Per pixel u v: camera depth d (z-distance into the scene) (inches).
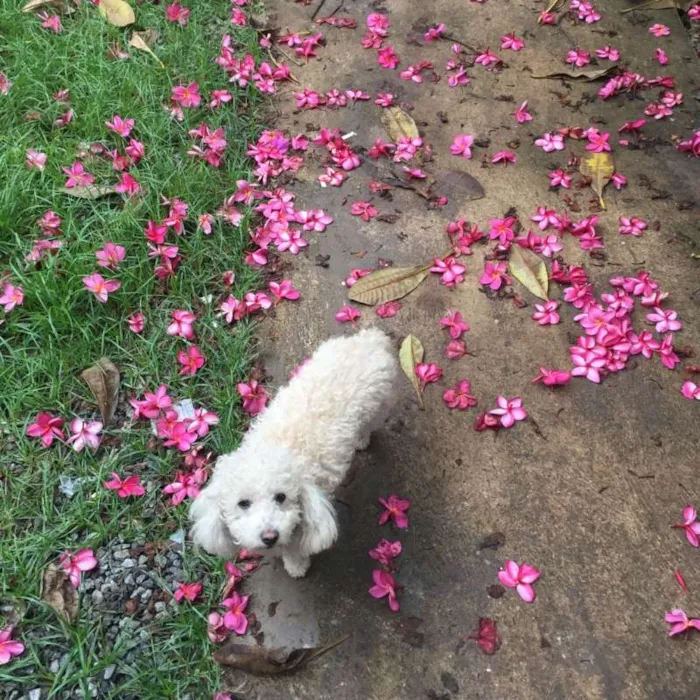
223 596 47.4
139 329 57.5
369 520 50.9
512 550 49.6
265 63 76.6
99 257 57.7
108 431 53.2
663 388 56.2
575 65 77.4
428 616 47.2
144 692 43.7
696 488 51.7
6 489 50.3
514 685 44.8
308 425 45.6
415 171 68.4
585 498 51.5
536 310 59.8
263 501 41.3
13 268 56.4
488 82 76.8
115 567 48.2
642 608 47.1
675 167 69.3
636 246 63.9
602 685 44.7
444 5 84.3
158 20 77.7
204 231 62.5
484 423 54.2
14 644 44.0
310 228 64.9
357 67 78.3
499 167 69.9
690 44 79.8
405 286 61.6
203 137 68.1
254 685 44.9
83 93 69.7
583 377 56.8
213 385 55.9
